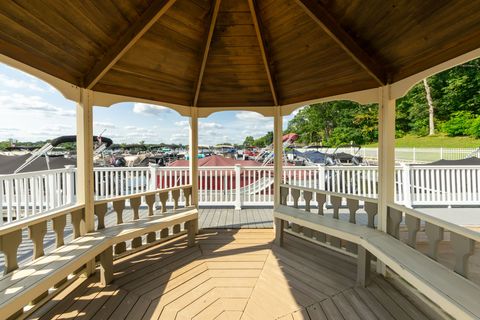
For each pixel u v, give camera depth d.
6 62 1.91
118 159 11.07
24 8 1.81
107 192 5.64
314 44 2.86
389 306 2.19
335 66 2.98
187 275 2.75
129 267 2.93
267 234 4.03
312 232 3.42
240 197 5.59
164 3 2.33
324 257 3.19
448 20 1.80
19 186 4.23
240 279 2.67
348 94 3.04
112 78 2.97
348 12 2.28
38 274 1.91
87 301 2.29
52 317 2.07
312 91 3.46
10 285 1.76
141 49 2.86
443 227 2.00
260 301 2.29
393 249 2.27
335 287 2.50
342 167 5.62
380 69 2.60
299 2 2.30
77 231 2.67
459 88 16.22
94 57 2.60
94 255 2.34
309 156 11.39
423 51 2.15
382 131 2.70
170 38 2.89
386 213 2.66
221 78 3.67
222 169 5.64
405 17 2.00
